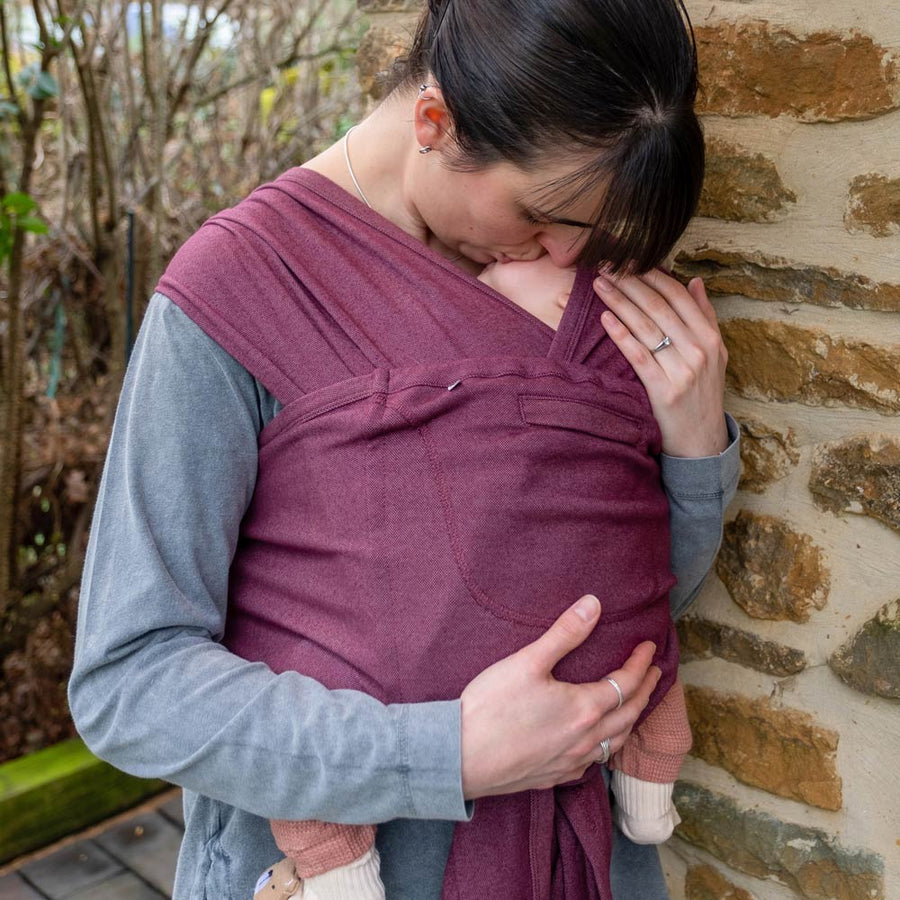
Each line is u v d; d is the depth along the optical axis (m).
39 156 2.95
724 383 1.13
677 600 1.12
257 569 0.93
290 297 0.89
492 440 0.86
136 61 3.01
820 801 1.19
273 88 3.32
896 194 1.01
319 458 0.87
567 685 0.85
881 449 1.06
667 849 1.37
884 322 1.04
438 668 0.84
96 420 2.78
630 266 0.88
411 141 0.92
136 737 0.83
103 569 0.86
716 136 1.13
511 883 0.92
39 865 2.18
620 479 0.92
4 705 2.58
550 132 0.78
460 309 0.90
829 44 1.02
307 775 0.81
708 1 1.10
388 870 0.94
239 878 0.95
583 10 0.75
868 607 1.11
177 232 2.84
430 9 0.87
